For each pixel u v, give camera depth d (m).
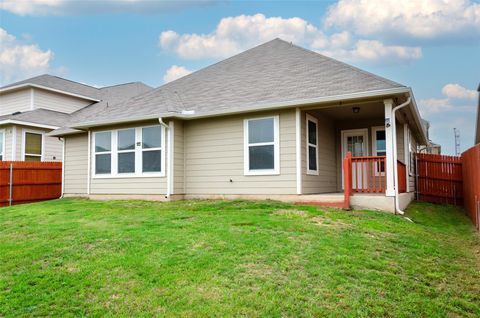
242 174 10.67
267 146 10.34
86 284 4.36
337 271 4.62
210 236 6.13
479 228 8.44
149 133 11.62
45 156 18.17
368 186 9.93
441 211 11.38
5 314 3.72
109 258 5.17
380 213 8.38
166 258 5.10
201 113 10.84
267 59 13.48
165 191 11.13
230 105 10.62
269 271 4.60
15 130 17.03
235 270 4.62
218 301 3.88
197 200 10.93
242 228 6.67
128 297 4.03
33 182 15.05
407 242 6.17
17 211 9.96
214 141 11.18
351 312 3.71
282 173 10.08
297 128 9.91
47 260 5.22
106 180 12.46
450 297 4.21
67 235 6.55
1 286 4.36
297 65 12.11
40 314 3.73
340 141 12.72
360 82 9.48
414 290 4.31
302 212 8.22
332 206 9.25
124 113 12.09
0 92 21.02
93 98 23.08
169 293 4.08
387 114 9.02
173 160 11.21
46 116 18.84
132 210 9.41
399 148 12.09
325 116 11.86
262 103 9.96
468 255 5.91
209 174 11.22
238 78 12.73
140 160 11.73
